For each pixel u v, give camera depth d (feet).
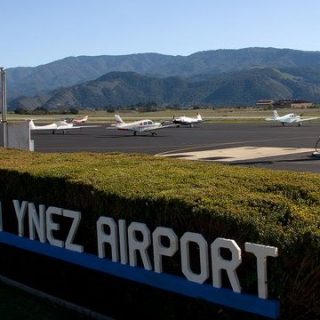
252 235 14.48
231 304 14.97
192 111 605.73
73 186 20.03
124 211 18.04
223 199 16.47
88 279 19.89
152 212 17.22
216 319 15.56
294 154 98.37
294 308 13.84
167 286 16.71
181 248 16.25
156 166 23.76
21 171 22.53
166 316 17.06
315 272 13.37
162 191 17.87
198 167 23.09
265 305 14.17
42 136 177.68
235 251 14.69
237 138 148.36
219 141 137.39
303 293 13.61
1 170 23.53
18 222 22.57
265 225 14.37
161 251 16.88
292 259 13.65
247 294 14.75
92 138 162.50
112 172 21.84
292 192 17.35
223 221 15.24
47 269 21.65
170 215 16.70
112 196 18.43
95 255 19.44
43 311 19.57
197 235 15.76
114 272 18.42
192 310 16.25
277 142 130.00
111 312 19.02
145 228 17.26
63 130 199.93
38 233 21.62
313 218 14.49
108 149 118.52
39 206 21.50
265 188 17.97
